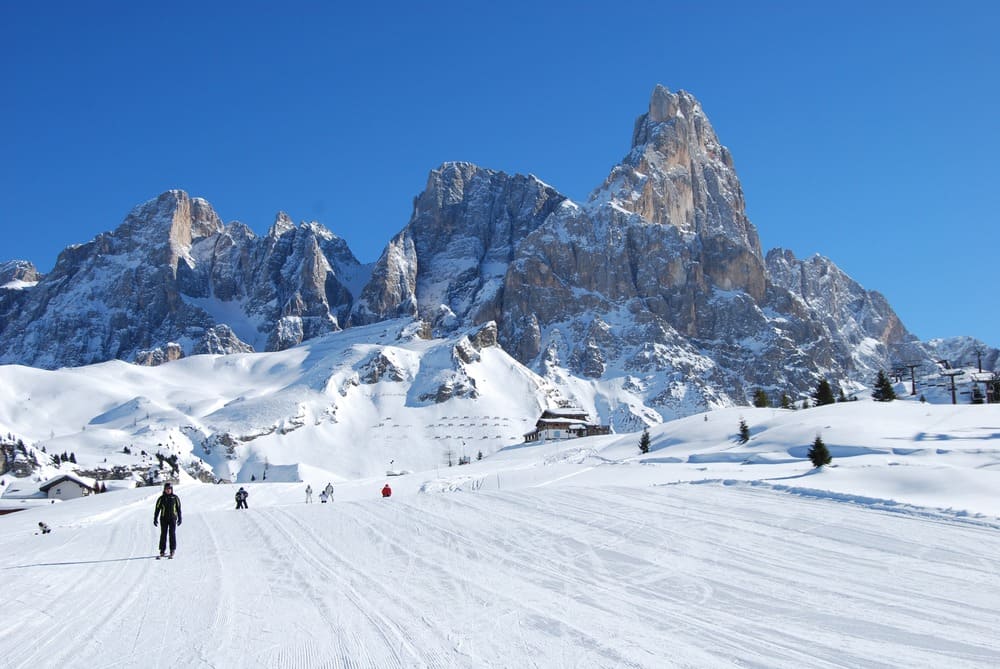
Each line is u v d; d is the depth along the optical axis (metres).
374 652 14.40
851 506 30.69
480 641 15.02
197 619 16.95
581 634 15.45
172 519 25.91
